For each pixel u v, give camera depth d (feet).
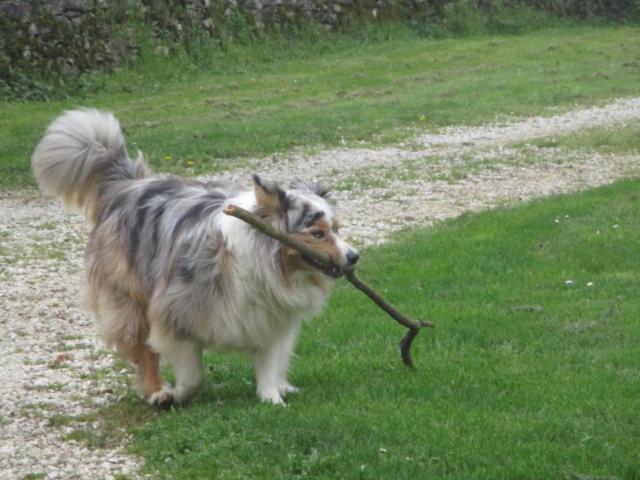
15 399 28.07
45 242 48.78
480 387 27.17
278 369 26.81
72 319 36.27
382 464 21.93
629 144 71.51
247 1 117.80
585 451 22.44
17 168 67.51
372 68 109.70
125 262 26.63
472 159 68.08
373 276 40.29
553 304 35.29
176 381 26.86
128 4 106.73
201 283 25.00
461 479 21.16
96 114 29.09
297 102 90.94
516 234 45.70
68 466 23.21
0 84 94.53
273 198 24.64
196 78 105.19
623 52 119.34
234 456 22.79
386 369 29.25
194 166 67.15
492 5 138.92
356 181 61.52
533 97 91.97
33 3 99.19
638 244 42.68
